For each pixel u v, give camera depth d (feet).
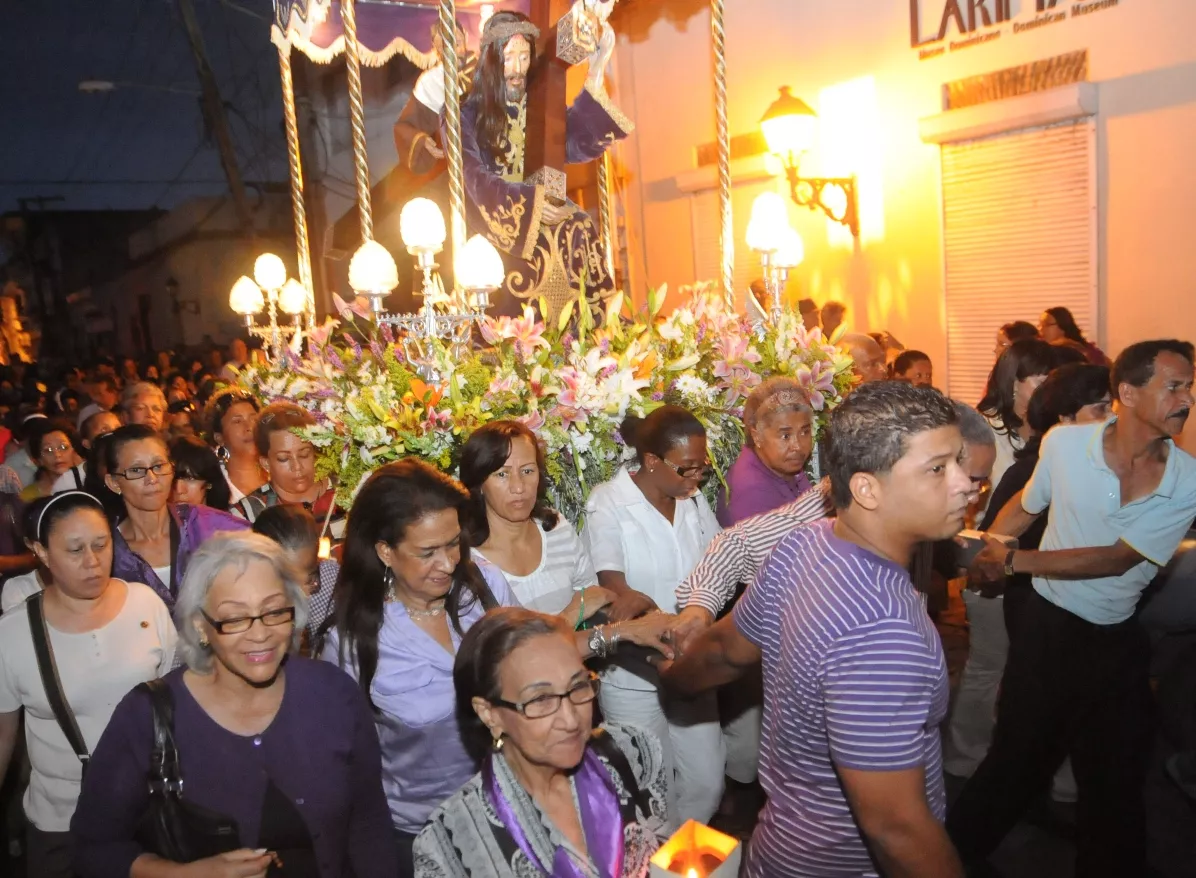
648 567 11.94
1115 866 10.32
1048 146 24.63
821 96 30.50
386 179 36.58
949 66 26.73
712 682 8.13
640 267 38.96
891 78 28.37
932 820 5.94
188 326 89.04
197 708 7.14
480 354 14.16
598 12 17.71
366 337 17.33
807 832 6.69
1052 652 10.33
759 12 32.30
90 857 7.03
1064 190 24.44
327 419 13.66
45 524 9.35
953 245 27.40
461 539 9.21
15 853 12.85
